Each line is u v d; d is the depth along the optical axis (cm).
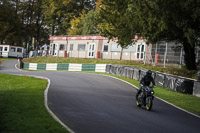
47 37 7956
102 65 3631
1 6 7744
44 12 7100
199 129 966
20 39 8050
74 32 5594
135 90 1939
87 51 4447
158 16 2000
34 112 998
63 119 951
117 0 2556
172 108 1381
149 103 1255
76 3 6619
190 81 1964
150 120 1041
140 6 2052
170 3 1905
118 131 844
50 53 5141
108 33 2769
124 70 2944
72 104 1252
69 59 4494
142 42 3600
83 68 3888
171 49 3269
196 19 2006
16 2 8050
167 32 2220
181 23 1947
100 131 830
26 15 7925
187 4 1856
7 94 1458
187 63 2762
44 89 1703
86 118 991
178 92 2006
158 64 3306
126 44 2611
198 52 3066
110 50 4081
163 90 2069
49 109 1084
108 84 2178
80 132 805
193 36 1927
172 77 2102
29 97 1341
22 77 2595
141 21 2103
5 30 7475
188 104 1571
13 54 6631
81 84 2088
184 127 973
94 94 1617
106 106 1266
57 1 6550
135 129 884
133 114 1134
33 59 5081
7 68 4288
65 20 6481
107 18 2700
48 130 766
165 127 945
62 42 4922
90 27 5209
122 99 1523
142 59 3597
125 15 2353
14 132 732
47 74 3031
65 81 2248
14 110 1018
